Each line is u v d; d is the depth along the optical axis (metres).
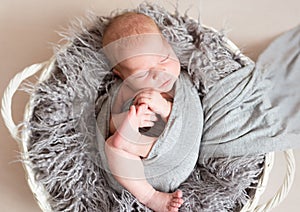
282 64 1.57
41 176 1.34
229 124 1.39
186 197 1.35
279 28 1.66
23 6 1.66
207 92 1.41
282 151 1.43
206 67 1.40
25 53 1.63
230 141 1.38
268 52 1.59
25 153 1.33
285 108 1.50
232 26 1.66
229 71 1.42
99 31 1.41
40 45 1.63
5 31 1.64
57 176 1.33
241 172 1.36
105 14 1.64
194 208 1.35
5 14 1.65
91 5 1.65
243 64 1.43
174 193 1.32
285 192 1.32
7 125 1.32
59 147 1.35
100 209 1.35
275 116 1.42
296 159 1.56
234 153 1.38
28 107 1.35
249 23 1.66
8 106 1.31
